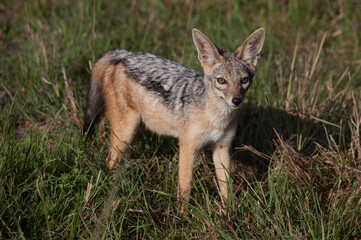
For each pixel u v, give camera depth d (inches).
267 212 404.8
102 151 511.5
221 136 460.4
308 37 821.2
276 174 465.1
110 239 373.4
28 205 398.9
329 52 786.8
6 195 396.2
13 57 734.5
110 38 751.7
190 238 390.3
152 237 393.1
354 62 745.0
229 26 815.1
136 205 427.2
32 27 800.9
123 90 503.8
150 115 492.4
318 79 643.5
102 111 544.4
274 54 764.0
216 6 906.1
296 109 575.8
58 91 601.3
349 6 886.4
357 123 507.2
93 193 413.7
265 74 671.1
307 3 901.8
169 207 429.7
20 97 611.5
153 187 465.1
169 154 534.9
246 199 428.8
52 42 696.4
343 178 471.8
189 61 631.8
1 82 627.8
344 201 426.6
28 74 654.5
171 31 821.2
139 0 925.2
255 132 569.0
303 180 461.7
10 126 452.1
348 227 405.4
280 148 504.4
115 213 403.2
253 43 456.4
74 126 558.3
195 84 463.8
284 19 874.1
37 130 535.2
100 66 540.7
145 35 753.0
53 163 436.1
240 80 442.0
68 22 776.3
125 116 508.4
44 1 901.8
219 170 478.3
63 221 397.4
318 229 395.2
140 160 497.0
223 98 431.5
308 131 530.0
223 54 457.4
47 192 410.6
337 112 569.0
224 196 453.7
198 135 454.0
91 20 787.4
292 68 622.5
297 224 403.2
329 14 892.6
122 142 508.1
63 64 642.2
